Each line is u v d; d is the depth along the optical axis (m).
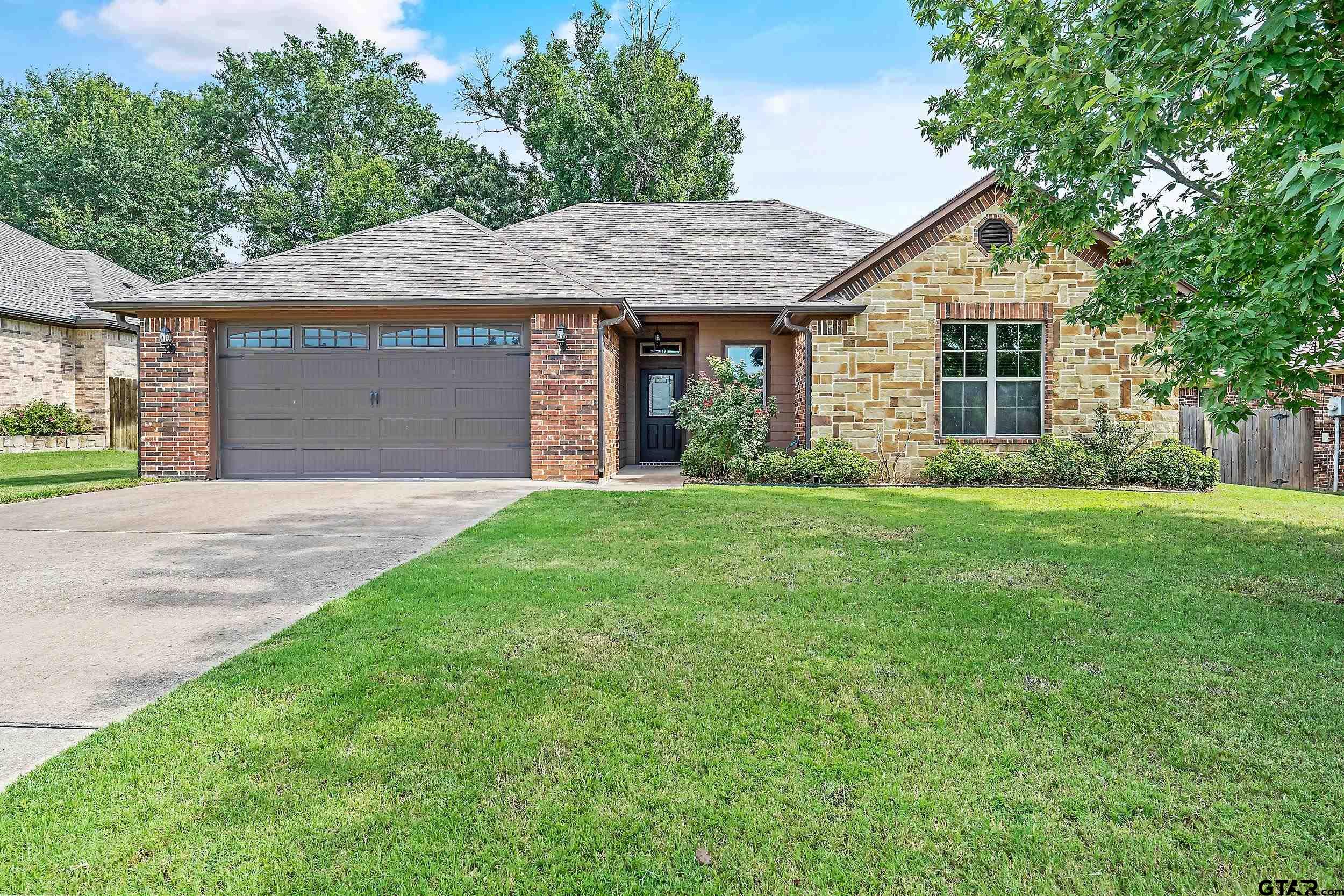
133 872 1.89
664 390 14.54
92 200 29.95
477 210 29.69
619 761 2.48
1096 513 7.92
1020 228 10.88
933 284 11.03
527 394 11.20
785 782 2.35
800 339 12.30
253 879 1.88
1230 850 2.01
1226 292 5.30
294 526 6.98
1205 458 10.41
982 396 11.20
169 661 3.40
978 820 2.15
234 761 2.45
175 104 36.94
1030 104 7.03
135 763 2.42
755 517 7.45
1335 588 4.72
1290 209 4.80
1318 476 11.77
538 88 30.73
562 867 1.94
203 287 11.05
